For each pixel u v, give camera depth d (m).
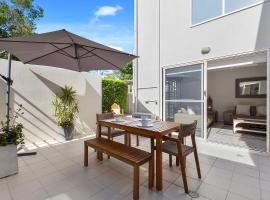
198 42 4.19
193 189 2.16
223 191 2.12
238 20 3.61
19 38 2.18
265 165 2.86
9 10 8.20
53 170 2.69
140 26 5.48
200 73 4.19
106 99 7.27
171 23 4.69
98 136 3.15
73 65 3.42
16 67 3.76
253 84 6.20
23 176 2.49
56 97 4.34
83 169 2.72
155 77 5.10
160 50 4.96
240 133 5.04
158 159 2.16
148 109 5.30
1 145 2.41
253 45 3.44
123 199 1.98
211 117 6.06
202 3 4.12
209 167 2.79
